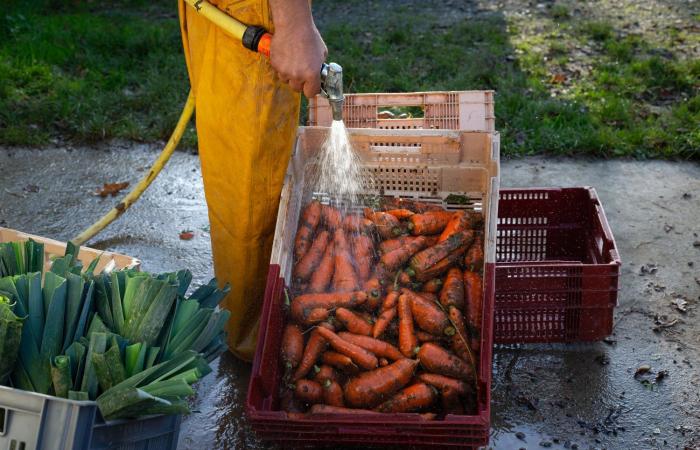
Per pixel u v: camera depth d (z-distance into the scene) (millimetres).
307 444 3027
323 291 3238
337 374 3035
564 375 3422
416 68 6336
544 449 3051
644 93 5891
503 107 5602
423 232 3465
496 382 3391
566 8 7469
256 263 3299
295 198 3389
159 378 2320
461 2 7914
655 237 4363
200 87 3064
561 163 5121
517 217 3922
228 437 3146
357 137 3529
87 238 4125
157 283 2422
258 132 2982
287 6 2697
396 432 2703
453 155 3508
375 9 7773
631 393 3318
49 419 2166
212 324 2557
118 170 5148
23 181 4992
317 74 2775
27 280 2465
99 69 6352
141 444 2414
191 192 4910
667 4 7605
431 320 3100
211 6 2873
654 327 3695
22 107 5707
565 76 6160
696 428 3139
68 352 2357
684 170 5031
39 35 6684
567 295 3484
